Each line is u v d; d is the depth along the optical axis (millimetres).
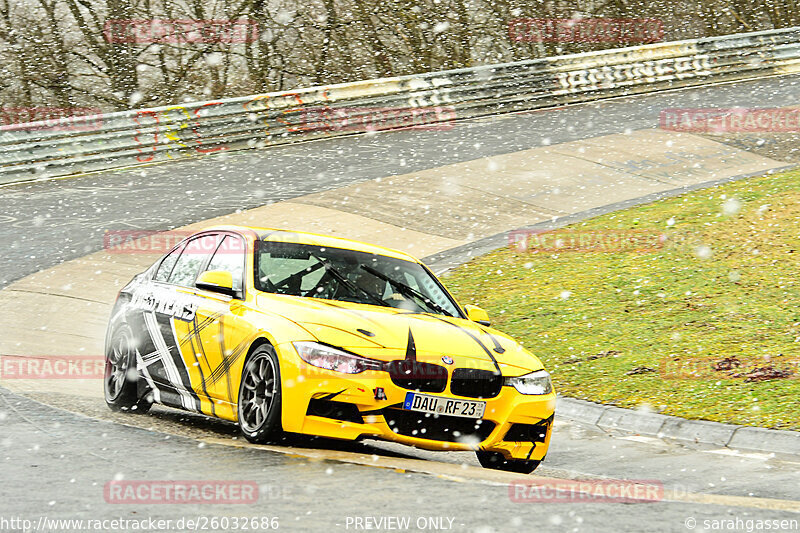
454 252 28859
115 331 14453
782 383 16375
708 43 56906
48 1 54875
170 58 56688
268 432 10875
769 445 13922
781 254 24859
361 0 59406
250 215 32438
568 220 31859
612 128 45594
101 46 55500
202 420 13836
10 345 19375
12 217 32781
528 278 25391
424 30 60844
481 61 62188
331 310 11562
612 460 13555
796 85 54125
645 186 36000
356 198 34812
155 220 32156
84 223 31859
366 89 48188
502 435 11258
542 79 52531
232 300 12336
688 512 8375
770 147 40688
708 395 16219
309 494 8430
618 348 19438
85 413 13391
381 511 7855
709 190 33844
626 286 23703
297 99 46344
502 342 12086
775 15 65938
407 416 10750
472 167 39094
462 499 8398
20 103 55281
